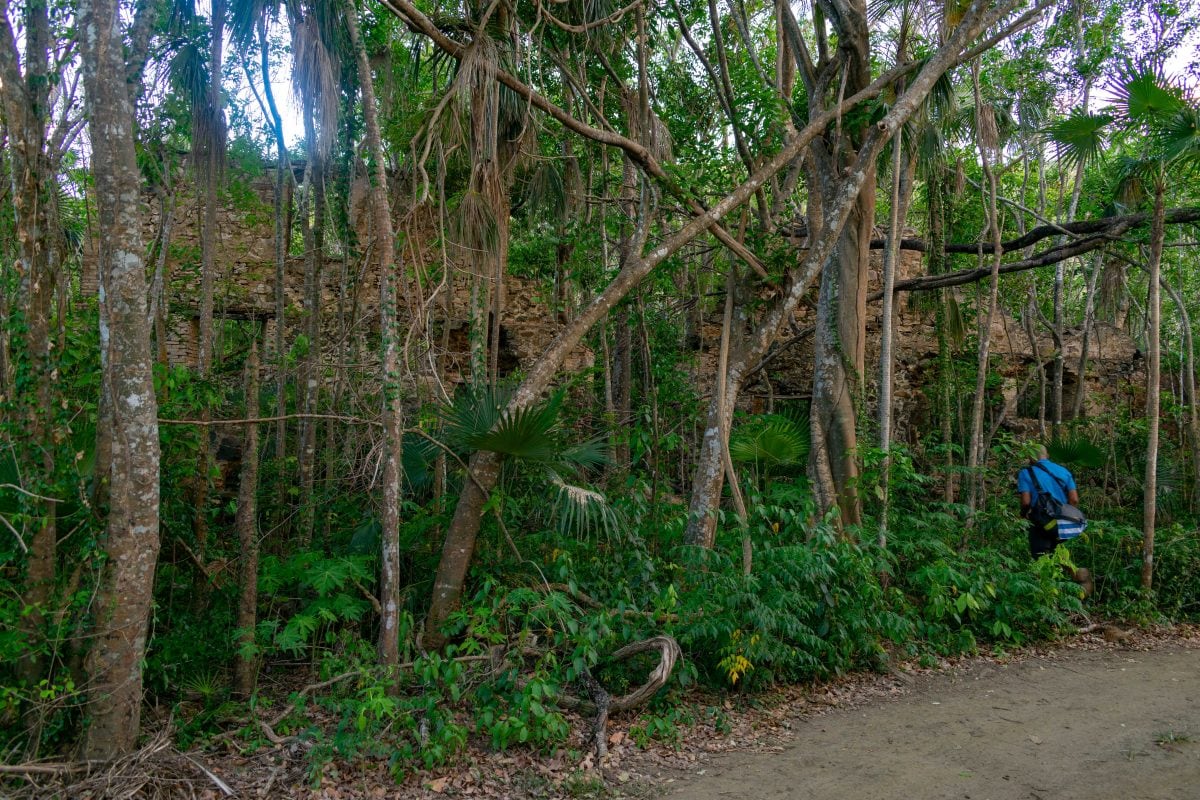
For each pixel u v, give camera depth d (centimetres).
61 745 480
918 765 490
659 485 855
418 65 792
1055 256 1073
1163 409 1330
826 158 920
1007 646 784
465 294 1121
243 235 1142
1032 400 1420
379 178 627
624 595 662
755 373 1252
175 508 640
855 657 702
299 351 839
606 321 1013
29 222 476
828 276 917
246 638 590
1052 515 868
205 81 723
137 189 462
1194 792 441
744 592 611
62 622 477
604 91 1034
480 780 473
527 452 640
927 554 848
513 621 656
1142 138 1248
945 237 1334
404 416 791
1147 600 894
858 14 904
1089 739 529
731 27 1167
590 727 550
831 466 883
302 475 784
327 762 473
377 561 738
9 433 469
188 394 612
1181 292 1495
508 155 852
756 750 524
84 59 450
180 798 447
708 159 908
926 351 1366
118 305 455
